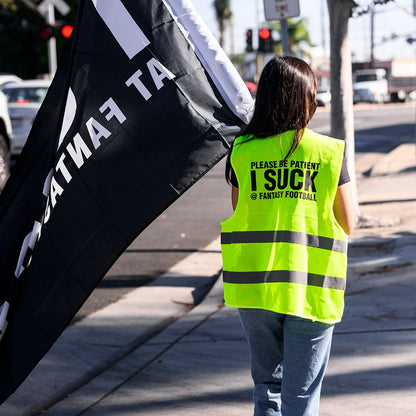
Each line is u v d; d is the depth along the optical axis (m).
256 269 2.90
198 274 7.50
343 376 4.47
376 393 4.20
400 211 9.89
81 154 3.20
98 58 3.19
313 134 2.94
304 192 2.89
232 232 2.98
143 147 3.07
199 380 4.57
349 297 6.03
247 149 2.95
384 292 6.08
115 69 3.14
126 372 4.81
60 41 41.84
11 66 43.59
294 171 2.90
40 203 3.38
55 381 4.77
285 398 3.00
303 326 2.90
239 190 2.97
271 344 3.04
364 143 22.48
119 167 3.11
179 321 5.85
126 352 5.26
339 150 2.90
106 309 6.35
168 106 3.04
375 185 12.80
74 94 3.26
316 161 2.89
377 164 16.17
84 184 3.18
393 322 5.39
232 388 4.42
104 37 3.18
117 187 3.11
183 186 3.03
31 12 40.84
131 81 3.10
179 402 4.28
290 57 2.96
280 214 2.89
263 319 2.94
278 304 2.85
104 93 3.16
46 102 3.50
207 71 3.07
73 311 3.21
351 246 7.48
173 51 3.07
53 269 3.27
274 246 2.88
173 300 6.57
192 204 12.32
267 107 2.92
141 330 5.74
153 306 6.39
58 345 5.43
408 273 6.52
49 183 3.34
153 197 3.06
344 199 2.93
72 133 3.25
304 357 2.94
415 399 4.10
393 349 4.87
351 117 8.62
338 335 5.20
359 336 5.15
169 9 3.08
